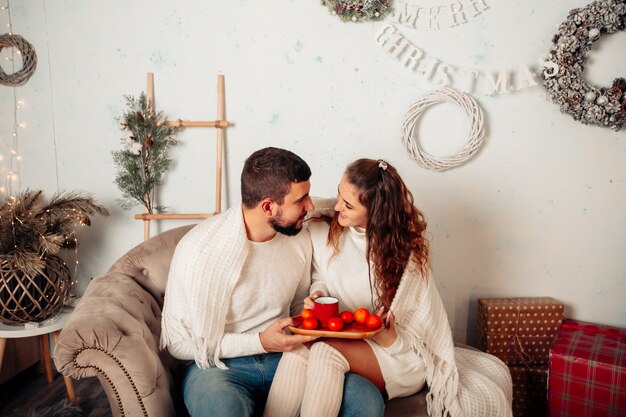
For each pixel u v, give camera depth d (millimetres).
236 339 1371
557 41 1820
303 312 1357
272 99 2031
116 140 2148
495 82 1898
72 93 2145
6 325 1887
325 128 2025
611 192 1943
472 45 1902
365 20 1922
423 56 1929
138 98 2096
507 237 2016
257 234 1443
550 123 1923
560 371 1686
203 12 2006
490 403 1345
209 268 1391
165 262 1683
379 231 1435
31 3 2102
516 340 1899
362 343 1378
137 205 2180
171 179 2129
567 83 1812
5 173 2262
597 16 1771
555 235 1997
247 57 2014
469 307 2078
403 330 1457
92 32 2084
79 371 1243
